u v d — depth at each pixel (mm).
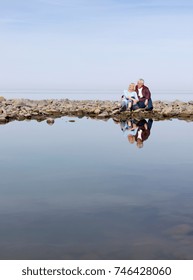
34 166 6098
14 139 9047
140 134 9961
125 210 3889
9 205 4062
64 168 5949
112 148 7848
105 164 6281
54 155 7051
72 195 4445
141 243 3088
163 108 16422
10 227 3420
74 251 2943
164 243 3086
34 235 3240
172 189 4703
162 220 3586
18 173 5602
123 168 5984
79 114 16016
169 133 10125
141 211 3857
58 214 3770
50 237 3203
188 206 4004
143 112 15570
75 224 3500
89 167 6043
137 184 4969
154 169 5910
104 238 3182
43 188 4758
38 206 4027
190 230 3344
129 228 3400
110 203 4121
